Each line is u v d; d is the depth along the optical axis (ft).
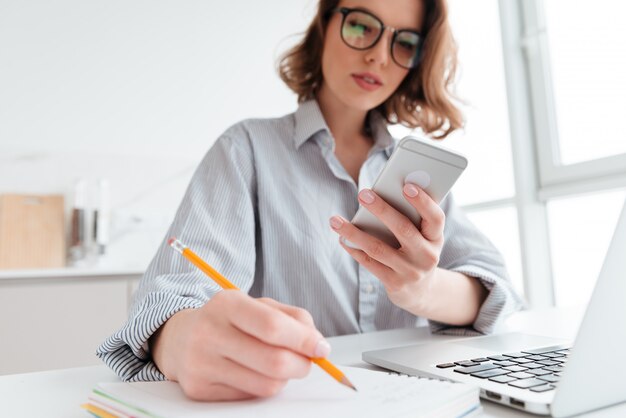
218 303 1.27
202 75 8.39
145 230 7.71
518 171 7.17
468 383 1.40
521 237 7.11
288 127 3.20
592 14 6.61
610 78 6.40
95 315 5.62
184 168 8.09
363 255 2.09
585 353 1.20
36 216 6.96
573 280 6.88
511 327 2.76
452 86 3.84
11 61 7.16
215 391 1.23
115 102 7.73
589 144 6.67
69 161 7.36
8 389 1.63
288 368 1.16
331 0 3.32
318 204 2.99
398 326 3.08
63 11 7.50
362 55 2.99
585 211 6.68
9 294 5.24
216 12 8.59
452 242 3.23
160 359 1.52
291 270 2.86
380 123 3.45
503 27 7.41
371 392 1.25
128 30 7.91
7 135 7.06
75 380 1.75
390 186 1.78
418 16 3.20
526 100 7.34
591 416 1.21
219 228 2.53
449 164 1.69
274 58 8.96
